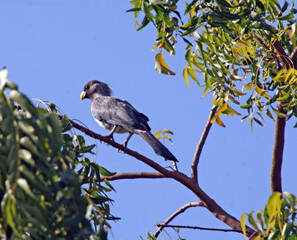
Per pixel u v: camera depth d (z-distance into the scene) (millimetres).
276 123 11781
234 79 11641
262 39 12094
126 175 12648
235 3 11625
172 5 10445
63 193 6105
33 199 5461
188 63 10609
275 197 7414
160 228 11547
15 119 5793
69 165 7578
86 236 6340
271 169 12102
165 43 11281
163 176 12531
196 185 12617
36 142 5695
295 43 11633
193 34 10195
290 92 10867
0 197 6363
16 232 5375
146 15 10477
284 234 7945
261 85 12227
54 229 6105
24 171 5527
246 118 11352
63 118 9359
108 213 10156
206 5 10422
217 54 11305
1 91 5820
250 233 11469
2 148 5793
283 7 11438
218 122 11125
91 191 9992
